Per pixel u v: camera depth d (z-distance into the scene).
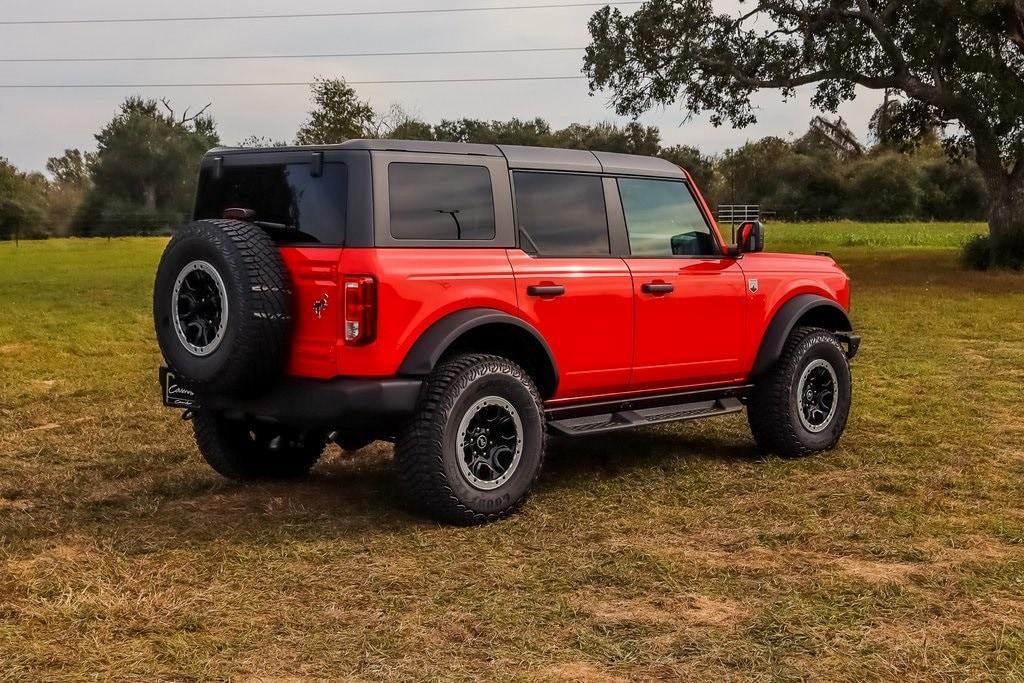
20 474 6.18
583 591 4.08
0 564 4.38
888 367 10.37
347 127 47.84
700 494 5.62
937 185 85.38
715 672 3.30
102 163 64.25
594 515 5.20
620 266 5.72
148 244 49.47
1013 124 24.39
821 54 26.59
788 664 3.36
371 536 4.83
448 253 5.00
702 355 6.13
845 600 3.94
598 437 7.23
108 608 3.85
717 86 28.47
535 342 5.28
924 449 6.69
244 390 4.88
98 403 8.60
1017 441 6.95
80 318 15.80
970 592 4.03
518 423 5.13
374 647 3.51
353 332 4.67
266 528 4.96
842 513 5.21
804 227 70.44
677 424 7.68
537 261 5.34
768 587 4.09
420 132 58.22
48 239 57.59
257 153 5.23
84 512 5.30
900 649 3.46
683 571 4.29
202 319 4.88
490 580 4.20
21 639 3.56
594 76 27.80
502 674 3.29
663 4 27.27
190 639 3.58
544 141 71.56
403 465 4.91
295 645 3.54
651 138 73.19
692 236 6.22
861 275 26.06
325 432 5.51
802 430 6.51
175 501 5.54
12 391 9.12
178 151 64.62
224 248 4.71
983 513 5.22
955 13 24.14
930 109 30.67
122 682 3.24
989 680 3.23
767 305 6.47
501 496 5.07
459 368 4.95
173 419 7.93
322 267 4.77
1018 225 26.69
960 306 17.12
